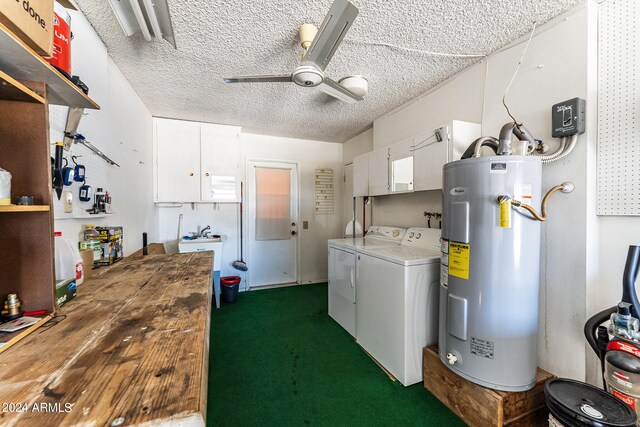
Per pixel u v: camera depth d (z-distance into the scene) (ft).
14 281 2.93
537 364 5.04
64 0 3.44
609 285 4.64
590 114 4.69
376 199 10.96
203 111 9.98
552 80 5.16
